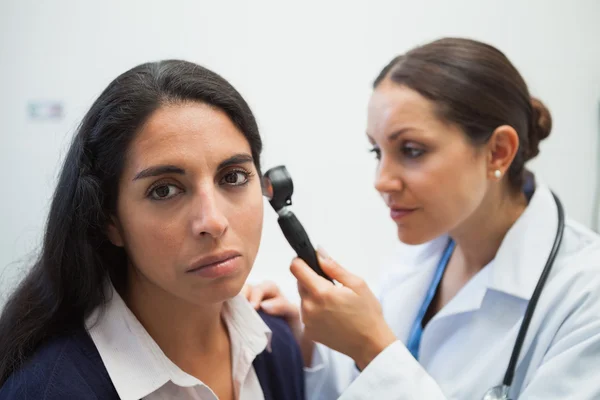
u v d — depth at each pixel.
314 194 1.36
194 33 1.34
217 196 0.56
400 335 1.01
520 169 0.89
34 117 1.38
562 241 0.86
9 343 0.60
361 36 1.30
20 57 1.37
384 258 1.35
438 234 0.83
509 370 0.76
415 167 0.79
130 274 0.65
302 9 1.31
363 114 1.32
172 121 0.54
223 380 0.70
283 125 1.34
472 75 0.78
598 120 1.24
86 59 1.36
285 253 1.36
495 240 0.92
